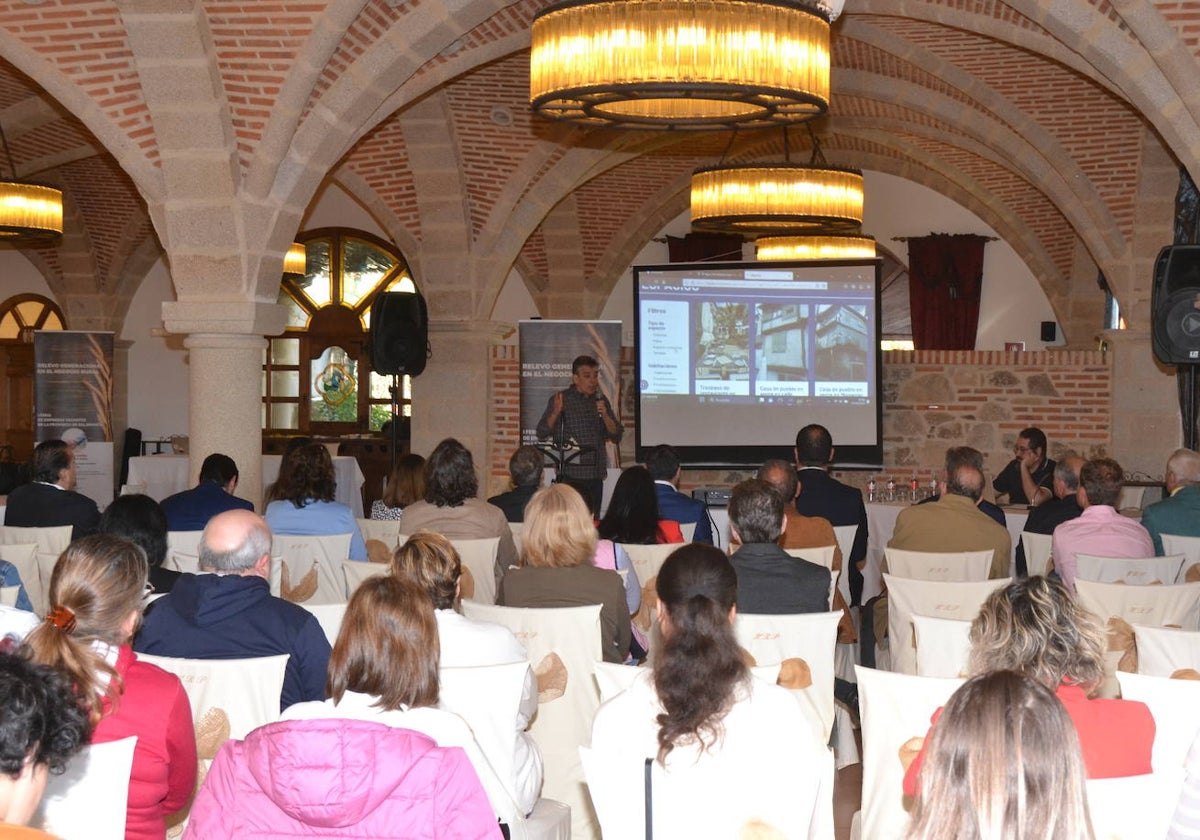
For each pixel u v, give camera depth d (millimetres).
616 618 4125
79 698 1762
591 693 3826
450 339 10680
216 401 7941
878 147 14125
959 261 14891
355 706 2383
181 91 7289
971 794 1526
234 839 2043
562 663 3816
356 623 2416
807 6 5207
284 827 2029
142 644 3314
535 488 6340
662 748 2316
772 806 2328
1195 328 7402
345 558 5305
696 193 9328
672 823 2342
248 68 7289
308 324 16047
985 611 2480
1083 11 6965
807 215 9125
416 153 10156
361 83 7562
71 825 2227
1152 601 4340
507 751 3080
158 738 2605
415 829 2004
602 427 9797
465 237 10469
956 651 3666
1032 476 8375
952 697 1651
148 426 16156
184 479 10453
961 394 10547
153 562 4004
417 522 5383
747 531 4199
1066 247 14031
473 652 3260
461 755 2068
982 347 15094
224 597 3324
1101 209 10188
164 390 16156
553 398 9789
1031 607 2418
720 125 6160
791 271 10695
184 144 7484
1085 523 5129
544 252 14781
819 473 6242
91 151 12289
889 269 15352
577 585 4094
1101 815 2186
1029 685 1589
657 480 6098
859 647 6086
